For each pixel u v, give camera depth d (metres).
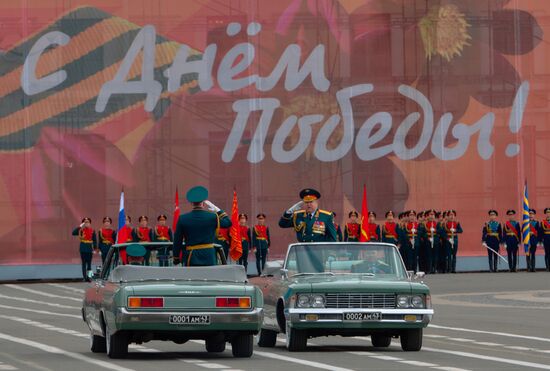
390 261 44.22
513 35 122.19
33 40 118.69
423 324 40.81
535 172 121.94
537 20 122.50
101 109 118.88
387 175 120.62
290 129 120.19
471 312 63.56
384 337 44.22
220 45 120.25
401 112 121.00
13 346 44.06
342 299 40.97
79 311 69.06
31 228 117.75
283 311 42.34
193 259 41.25
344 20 120.94
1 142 118.00
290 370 34.31
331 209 120.25
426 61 121.38
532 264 114.19
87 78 119.19
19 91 118.31
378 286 41.03
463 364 35.97
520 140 121.88
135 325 37.09
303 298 41.00
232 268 39.69
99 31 119.38
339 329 40.88
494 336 47.97
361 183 120.50
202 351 41.84
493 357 38.50
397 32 121.38
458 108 121.56
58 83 118.75
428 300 41.25
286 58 120.50
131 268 39.16
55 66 118.88
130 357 39.09
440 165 121.00
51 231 118.06
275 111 120.25
